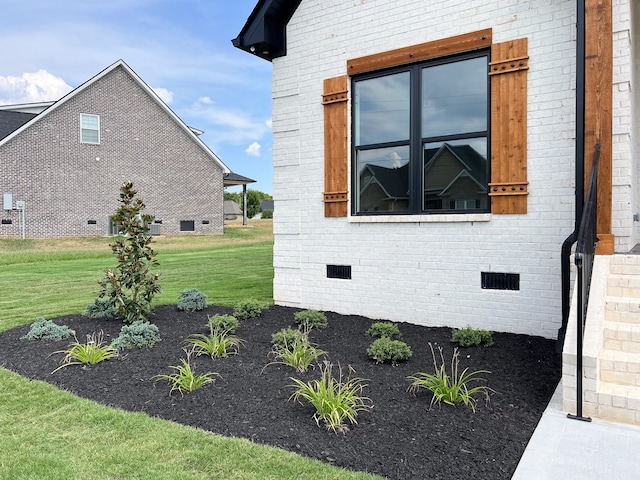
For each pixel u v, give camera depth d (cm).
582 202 477
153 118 2670
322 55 702
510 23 558
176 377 421
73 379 436
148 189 2653
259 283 1091
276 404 371
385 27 647
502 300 574
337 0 686
